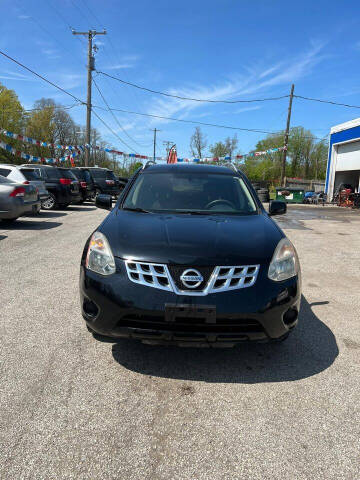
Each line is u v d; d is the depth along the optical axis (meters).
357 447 1.85
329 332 3.27
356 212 16.69
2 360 2.57
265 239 2.60
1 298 3.82
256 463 1.73
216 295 2.19
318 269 5.68
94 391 2.25
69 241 7.01
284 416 2.08
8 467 1.65
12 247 6.34
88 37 23.50
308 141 59.59
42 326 3.16
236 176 4.02
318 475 1.67
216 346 2.26
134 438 1.87
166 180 3.78
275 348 2.91
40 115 43.34
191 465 1.71
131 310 2.21
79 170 16.53
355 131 21.03
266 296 2.26
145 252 2.34
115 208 3.34
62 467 1.66
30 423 1.94
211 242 2.45
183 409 2.12
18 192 8.35
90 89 24.03
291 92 27.98
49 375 2.40
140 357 2.68
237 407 2.15
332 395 2.30
